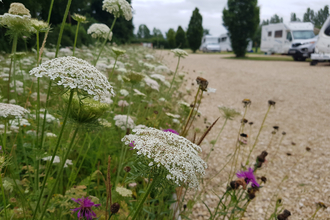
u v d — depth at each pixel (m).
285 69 15.20
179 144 1.13
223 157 4.42
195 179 1.03
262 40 26.52
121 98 4.51
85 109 1.28
